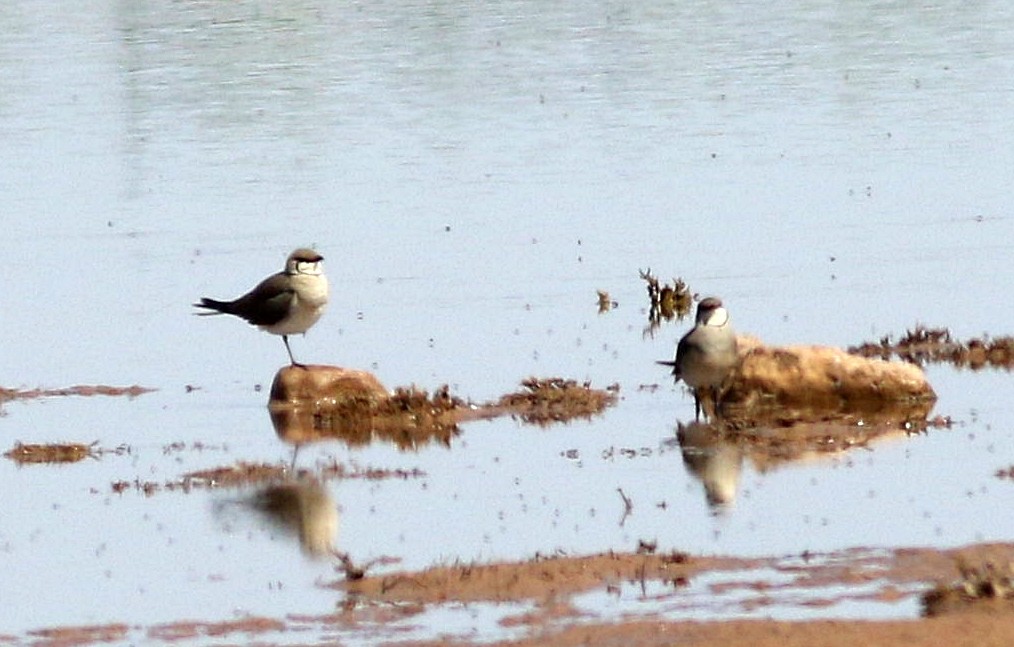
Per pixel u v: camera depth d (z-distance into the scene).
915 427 18.27
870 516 15.49
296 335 22.36
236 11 50.47
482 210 28.52
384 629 13.17
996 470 16.73
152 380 21.20
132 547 15.45
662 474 17.02
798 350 19.38
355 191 30.09
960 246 25.52
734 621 12.94
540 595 13.74
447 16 49.31
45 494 17.12
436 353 21.77
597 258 25.69
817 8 49.97
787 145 32.47
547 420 19.12
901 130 33.34
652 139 33.38
